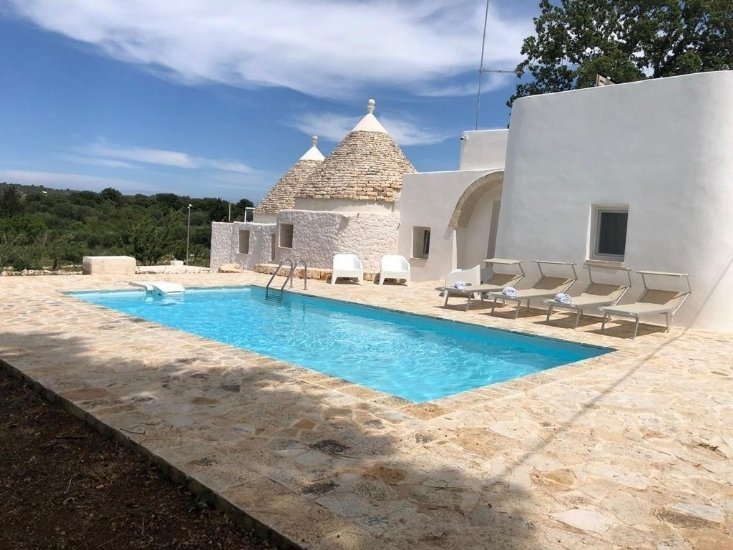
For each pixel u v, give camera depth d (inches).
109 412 184.1
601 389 243.0
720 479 152.1
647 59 1123.3
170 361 256.8
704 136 394.6
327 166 894.4
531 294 441.4
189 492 138.0
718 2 1029.2
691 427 195.8
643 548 115.7
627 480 149.3
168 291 569.0
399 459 155.8
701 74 394.3
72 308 400.8
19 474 146.1
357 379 308.7
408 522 121.4
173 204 3164.4
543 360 358.9
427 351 378.3
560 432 185.3
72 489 138.6
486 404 213.9
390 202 814.5
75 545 115.6
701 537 120.8
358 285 674.2
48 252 1163.9
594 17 1125.1
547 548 114.1
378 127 906.7
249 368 249.0
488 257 700.0
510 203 518.0
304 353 366.6
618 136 439.5
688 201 403.2
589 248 463.5
